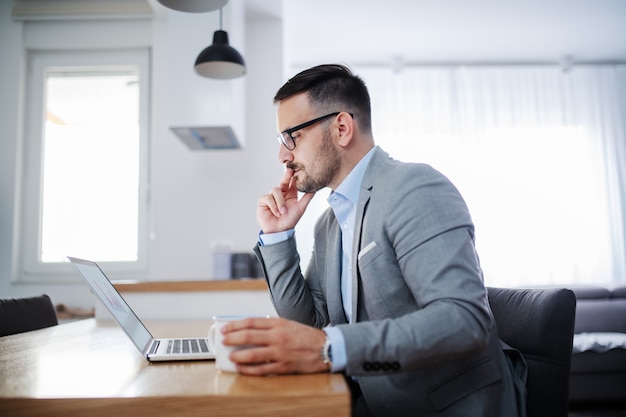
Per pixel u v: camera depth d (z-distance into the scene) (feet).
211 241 12.25
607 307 12.69
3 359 3.32
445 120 16.38
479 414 3.10
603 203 16.31
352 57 15.87
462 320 2.70
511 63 16.58
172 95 10.32
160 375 2.67
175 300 8.00
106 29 12.55
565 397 3.43
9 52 12.36
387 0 12.59
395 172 3.42
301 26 13.85
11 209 12.03
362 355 2.54
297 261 4.09
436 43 15.07
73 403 2.17
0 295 11.94
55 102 12.83
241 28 11.49
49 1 12.22
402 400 3.18
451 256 2.90
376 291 3.31
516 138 16.38
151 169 12.55
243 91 11.79
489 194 16.14
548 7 13.15
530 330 3.62
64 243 12.43
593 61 16.71
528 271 15.94
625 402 11.64
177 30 10.45
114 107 12.83
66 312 11.52
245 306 8.05
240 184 12.39
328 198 3.94
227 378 2.52
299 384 2.32
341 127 3.70
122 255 12.46
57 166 12.61
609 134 16.65
